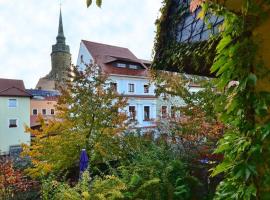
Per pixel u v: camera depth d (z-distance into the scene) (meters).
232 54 1.77
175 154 6.82
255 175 1.59
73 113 7.61
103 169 6.99
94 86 7.90
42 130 7.31
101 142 7.29
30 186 5.86
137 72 29.06
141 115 28.08
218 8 1.89
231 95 1.77
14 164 7.16
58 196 4.25
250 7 1.75
